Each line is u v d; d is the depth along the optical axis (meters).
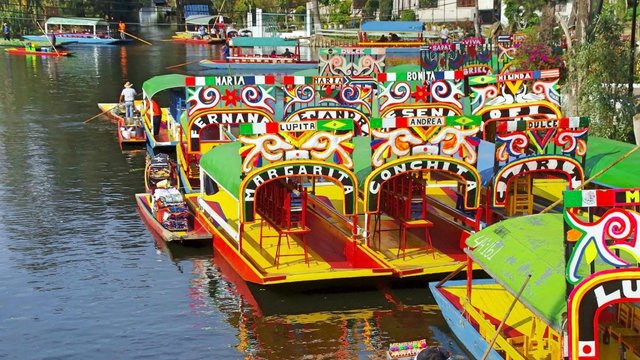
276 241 20.83
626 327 14.23
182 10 110.56
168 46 84.94
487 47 42.19
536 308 12.46
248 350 16.02
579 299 10.30
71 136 36.50
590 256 10.78
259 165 18.44
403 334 16.72
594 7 41.25
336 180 18.88
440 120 19.02
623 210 10.71
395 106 26.78
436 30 83.31
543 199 23.61
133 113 38.38
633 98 28.97
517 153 19.41
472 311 15.53
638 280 10.26
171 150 32.75
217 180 20.80
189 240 21.83
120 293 18.75
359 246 19.34
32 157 32.25
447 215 22.06
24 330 16.89
